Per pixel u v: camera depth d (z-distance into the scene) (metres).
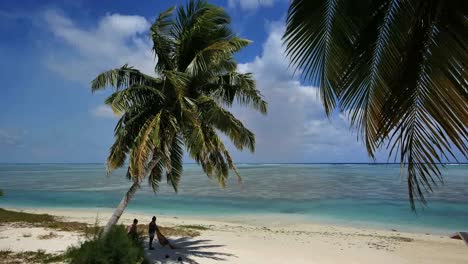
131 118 13.06
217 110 12.34
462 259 16.06
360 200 39.44
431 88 3.27
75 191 51.34
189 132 13.16
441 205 35.41
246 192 48.97
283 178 82.62
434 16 3.29
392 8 3.59
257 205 36.12
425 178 3.24
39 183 69.19
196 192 49.88
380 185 60.22
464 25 3.10
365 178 81.81
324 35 3.82
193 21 13.93
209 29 13.55
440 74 3.21
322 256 15.93
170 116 12.29
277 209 33.53
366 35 3.73
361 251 17.16
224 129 13.19
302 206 35.28
